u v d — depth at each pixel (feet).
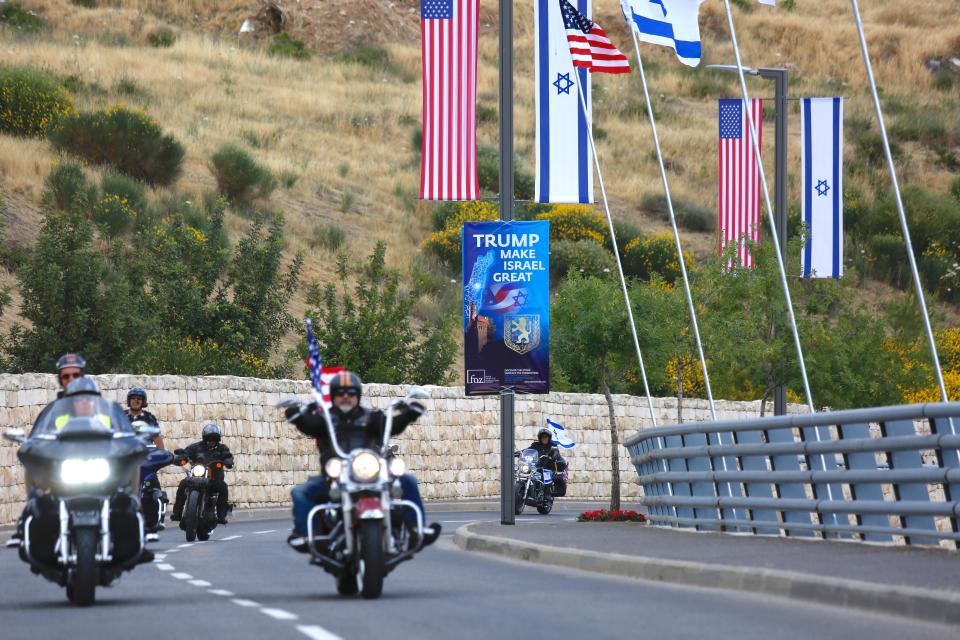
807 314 352.08
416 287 530.27
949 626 103.35
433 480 385.91
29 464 124.36
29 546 124.77
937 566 133.90
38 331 357.61
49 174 542.16
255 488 340.39
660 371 323.98
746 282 333.42
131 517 126.21
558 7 250.37
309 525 126.82
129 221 506.07
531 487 342.23
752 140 260.42
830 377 349.82
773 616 110.11
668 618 109.29
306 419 128.98
